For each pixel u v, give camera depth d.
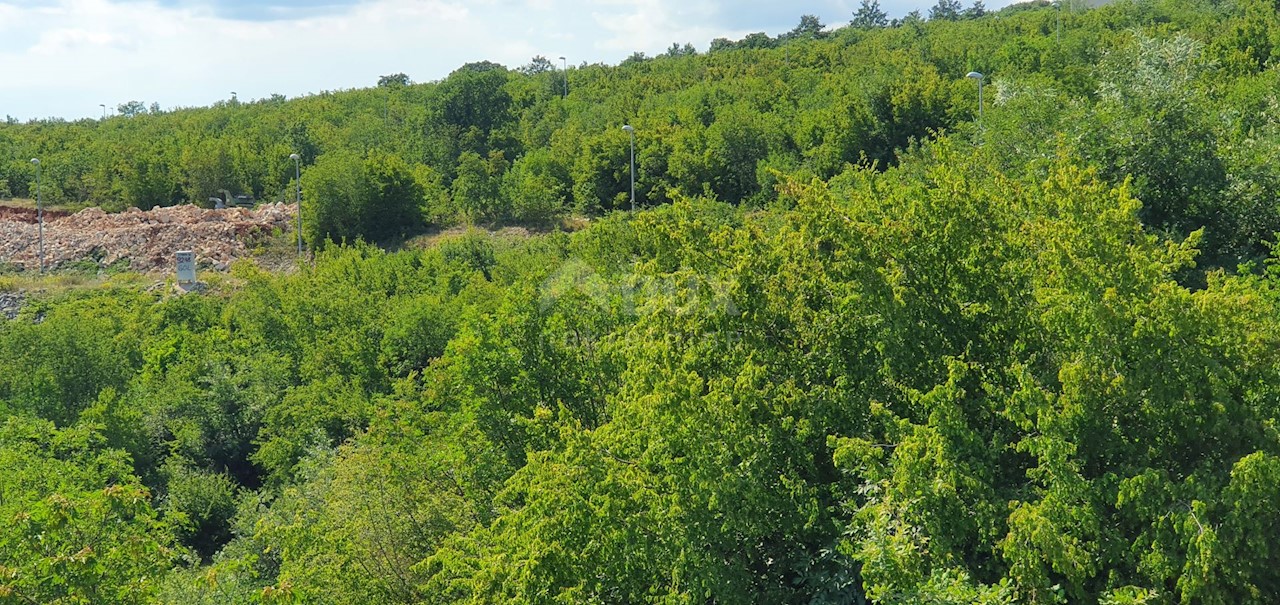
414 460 15.88
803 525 9.27
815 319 10.31
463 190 53.12
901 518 7.96
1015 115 19.25
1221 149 16.36
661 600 9.70
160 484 26.70
